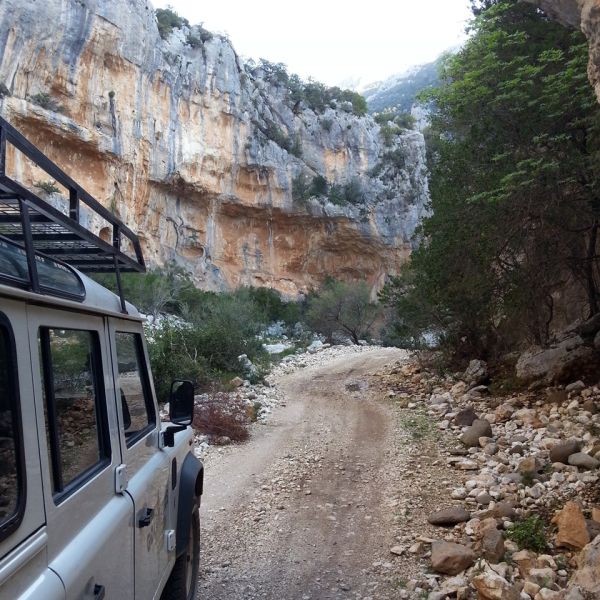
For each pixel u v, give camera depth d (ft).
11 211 8.84
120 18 159.43
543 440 27.32
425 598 14.76
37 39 141.28
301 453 30.14
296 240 217.36
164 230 182.70
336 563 17.12
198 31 201.05
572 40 32.14
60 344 7.76
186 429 15.40
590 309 41.09
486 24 34.53
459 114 37.09
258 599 15.01
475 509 20.80
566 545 16.28
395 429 34.91
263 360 72.43
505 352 48.19
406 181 234.99
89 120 153.38
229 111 197.67
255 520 20.70
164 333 56.34
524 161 30.71
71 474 7.64
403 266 58.95
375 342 146.30
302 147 223.92
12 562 5.69
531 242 37.17
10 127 6.80
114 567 8.16
